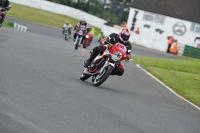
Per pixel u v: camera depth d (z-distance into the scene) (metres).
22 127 26.06
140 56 126.88
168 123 36.56
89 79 53.81
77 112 33.03
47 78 45.84
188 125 37.84
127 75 69.25
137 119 35.31
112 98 42.78
